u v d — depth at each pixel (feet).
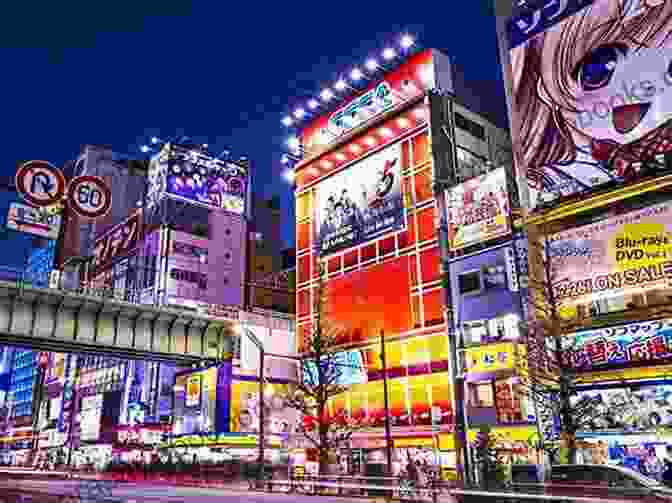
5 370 456.86
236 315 214.90
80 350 174.50
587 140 116.26
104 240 357.82
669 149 105.19
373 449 144.87
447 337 135.64
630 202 108.37
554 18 127.03
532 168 123.65
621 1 117.19
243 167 342.44
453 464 127.13
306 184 188.85
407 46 166.71
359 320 159.63
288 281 335.67
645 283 103.04
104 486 106.63
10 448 412.77
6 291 153.48
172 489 115.03
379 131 169.07
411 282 149.07
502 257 128.36
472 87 171.63
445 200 144.56
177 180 313.94
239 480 150.20
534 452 110.42
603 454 99.30
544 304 104.06
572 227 115.03
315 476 112.98
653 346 98.53
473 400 126.93
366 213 166.40
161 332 179.32
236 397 184.03
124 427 272.72
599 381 102.78
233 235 323.98
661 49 110.22
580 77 120.06
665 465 92.68
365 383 153.07
